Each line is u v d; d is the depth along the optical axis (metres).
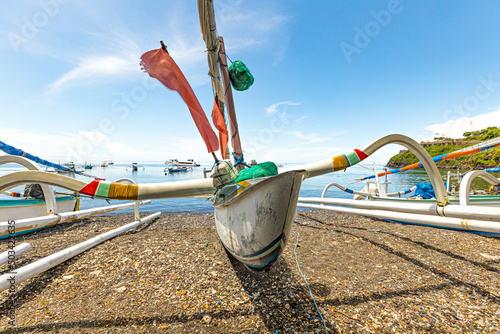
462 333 2.45
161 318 2.78
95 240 5.07
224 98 4.75
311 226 7.82
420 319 2.69
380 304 3.01
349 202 6.21
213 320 2.72
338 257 4.75
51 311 2.91
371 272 4.00
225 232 3.26
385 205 4.91
